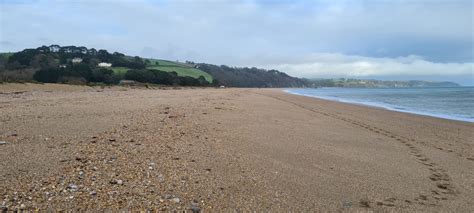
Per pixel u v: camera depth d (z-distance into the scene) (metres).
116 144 8.66
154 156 7.90
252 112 19.27
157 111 16.11
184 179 6.57
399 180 7.66
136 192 5.65
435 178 7.96
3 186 5.30
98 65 104.12
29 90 32.81
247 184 6.70
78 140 8.74
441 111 28.19
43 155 7.13
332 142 11.58
